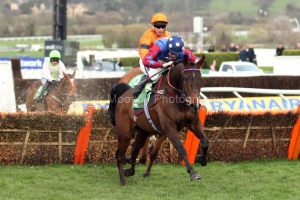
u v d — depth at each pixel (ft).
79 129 35.24
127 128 30.14
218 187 29.04
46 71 49.16
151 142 34.68
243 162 37.06
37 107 49.44
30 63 93.76
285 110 37.37
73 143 35.70
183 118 27.22
